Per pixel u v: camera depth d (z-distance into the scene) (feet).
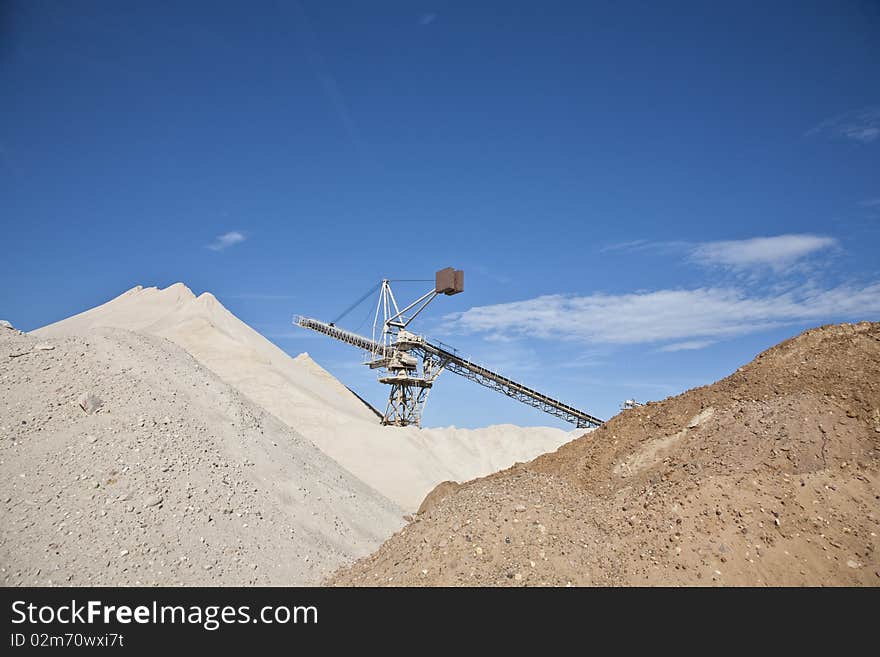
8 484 48.55
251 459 68.85
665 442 64.34
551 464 76.07
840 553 41.52
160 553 48.85
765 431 53.31
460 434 177.68
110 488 52.16
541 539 44.14
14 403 56.34
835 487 45.70
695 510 45.50
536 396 166.30
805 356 62.54
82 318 155.74
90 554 46.09
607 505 50.90
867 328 62.59
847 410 51.88
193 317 150.61
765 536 42.83
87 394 60.29
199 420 67.87
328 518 70.13
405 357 159.43
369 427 137.08
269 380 136.46
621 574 41.98
